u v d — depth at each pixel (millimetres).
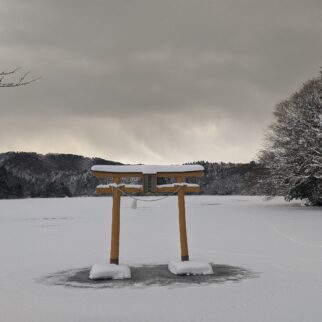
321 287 7020
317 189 30922
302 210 26797
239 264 9141
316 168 28750
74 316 5535
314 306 5871
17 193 81312
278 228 16250
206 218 21391
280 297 6387
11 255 10602
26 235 14875
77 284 7449
